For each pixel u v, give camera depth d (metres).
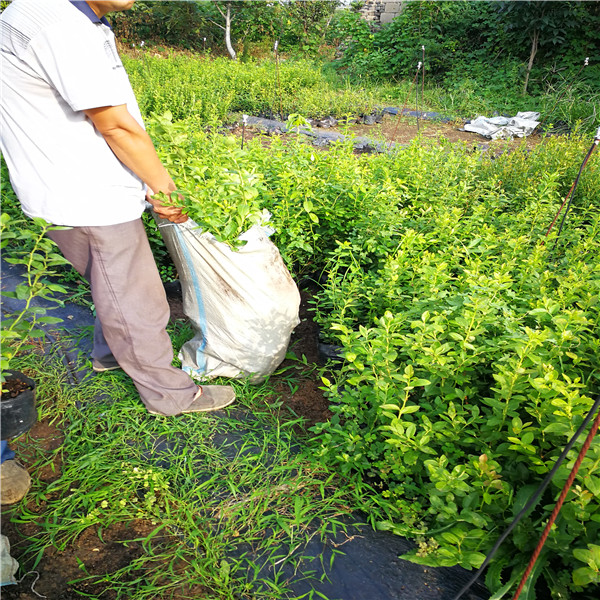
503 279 2.82
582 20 11.97
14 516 2.21
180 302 3.96
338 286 3.72
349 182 4.33
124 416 2.76
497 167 5.86
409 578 2.06
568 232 4.05
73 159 2.19
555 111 10.32
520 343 2.25
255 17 18.34
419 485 2.44
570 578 1.92
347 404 2.85
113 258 2.37
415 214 4.38
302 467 2.54
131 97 2.42
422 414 2.42
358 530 2.26
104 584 1.99
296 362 3.43
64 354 3.18
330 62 16.77
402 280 3.48
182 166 3.06
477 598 1.98
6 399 2.22
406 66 14.27
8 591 1.92
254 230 2.89
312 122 10.27
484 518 2.10
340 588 2.02
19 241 4.26
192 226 2.73
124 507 2.27
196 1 17.48
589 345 2.52
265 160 4.62
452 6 14.22
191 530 2.20
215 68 12.76
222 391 2.92
